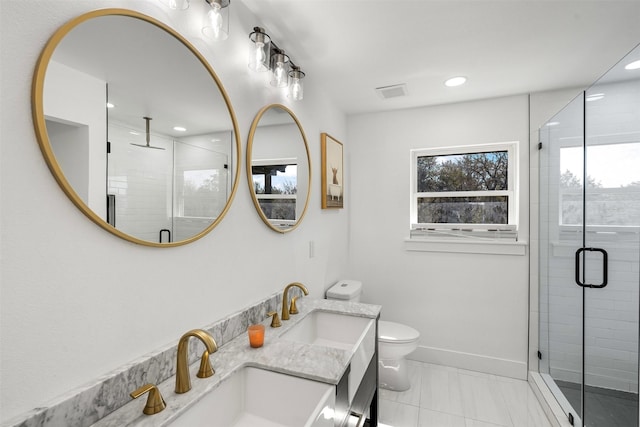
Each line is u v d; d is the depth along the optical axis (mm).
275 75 1561
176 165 1067
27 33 681
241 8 1391
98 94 819
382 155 2895
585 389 1697
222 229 1298
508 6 1400
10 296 657
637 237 1286
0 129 637
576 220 1814
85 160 786
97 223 812
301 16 1483
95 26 813
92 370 811
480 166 2744
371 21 1515
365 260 2951
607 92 1483
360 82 2223
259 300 1549
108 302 854
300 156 1968
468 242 2621
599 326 1567
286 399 1019
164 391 910
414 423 1966
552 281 2188
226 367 1044
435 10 1432
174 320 1063
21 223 672
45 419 694
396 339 2189
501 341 2547
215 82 1233
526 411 2082
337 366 1045
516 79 2182
